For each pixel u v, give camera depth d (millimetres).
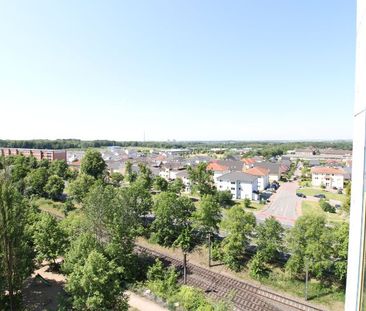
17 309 24328
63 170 93312
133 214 40688
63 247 35031
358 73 5207
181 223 44219
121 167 116125
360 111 5055
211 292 31469
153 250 42219
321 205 64750
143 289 31547
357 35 5332
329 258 30844
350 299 5547
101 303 22000
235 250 35594
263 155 177125
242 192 76812
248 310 28125
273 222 35250
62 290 31250
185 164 119438
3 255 22844
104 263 23344
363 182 4887
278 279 33062
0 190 22219
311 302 29328
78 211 54875
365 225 4832
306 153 196250
